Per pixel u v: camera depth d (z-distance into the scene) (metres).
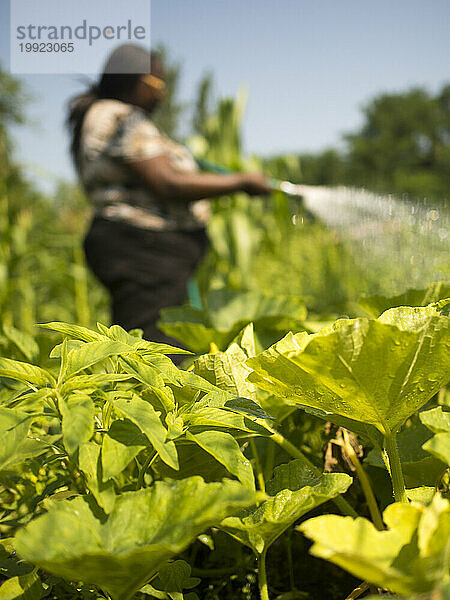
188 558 0.96
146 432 0.56
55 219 6.51
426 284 1.15
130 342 0.75
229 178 2.54
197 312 1.76
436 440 0.54
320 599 0.96
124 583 0.52
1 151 5.00
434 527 0.46
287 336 0.65
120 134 2.42
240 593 0.97
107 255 2.51
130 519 0.55
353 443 0.93
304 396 0.68
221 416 0.66
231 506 0.51
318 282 4.32
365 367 0.61
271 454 0.98
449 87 37.31
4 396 0.91
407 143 36.94
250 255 4.87
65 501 0.57
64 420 0.57
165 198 2.47
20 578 0.63
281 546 1.02
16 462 0.60
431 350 0.60
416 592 0.43
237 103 5.07
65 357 0.65
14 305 4.45
